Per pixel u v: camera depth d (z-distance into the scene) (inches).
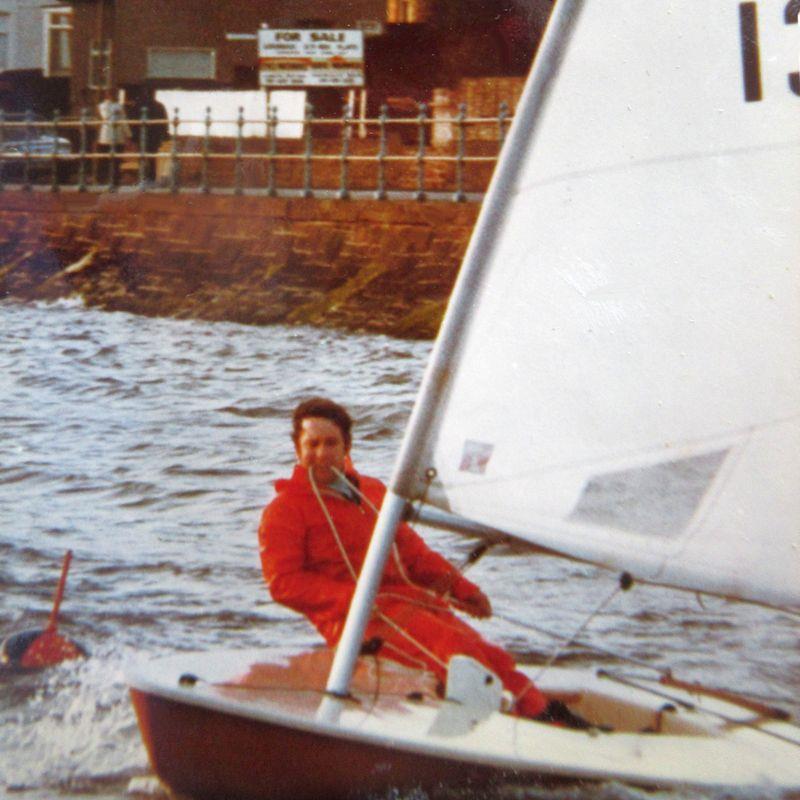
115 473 414.3
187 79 1255.5
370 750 165.9
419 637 190.9
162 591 287.7
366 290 841.5
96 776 184.1
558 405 157.8
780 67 150.1
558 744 174.1
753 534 149.8
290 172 976.9
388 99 1082.7
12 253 1013.2
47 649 233.1
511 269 160.9
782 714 195.3
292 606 198.1
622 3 157.6
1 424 500.4
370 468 431.8
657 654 254.4
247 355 721.0
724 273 152.3
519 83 933.8
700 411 152.3
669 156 154.9
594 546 156.3
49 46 1488.7
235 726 167.9
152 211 941.2
